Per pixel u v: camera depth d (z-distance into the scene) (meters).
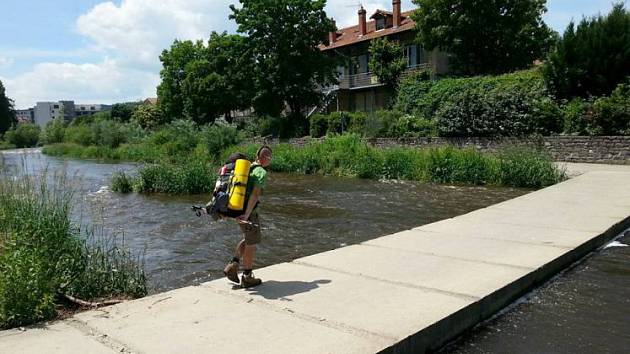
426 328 4.50
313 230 11.48
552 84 24.59
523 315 5.41
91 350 4.18
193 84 48.28
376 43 41.28
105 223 12.66
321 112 49.56
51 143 68.38
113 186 19.48
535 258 6.86
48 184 9.37
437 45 36.31
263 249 9.73
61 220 7.35
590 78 23.56
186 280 7.84
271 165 26.58
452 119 25.64
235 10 42.81
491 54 35.12
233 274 5.84
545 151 20.58
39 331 4.68
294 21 40.97
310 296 5.44
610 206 10.99
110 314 5.04
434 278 6.02
